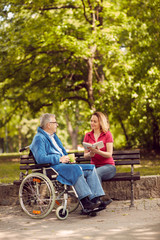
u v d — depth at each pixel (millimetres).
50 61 15438
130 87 14516
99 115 5922
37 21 13352
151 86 13734
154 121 14656
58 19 13961
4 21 13531
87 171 5426
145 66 14156
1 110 24250
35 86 16359
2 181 7664
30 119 39656
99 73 16469
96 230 4371
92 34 13625
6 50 12914
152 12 14664
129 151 6039
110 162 5793
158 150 15352
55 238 4078
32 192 5492
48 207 5215
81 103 23156
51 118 5742
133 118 14250
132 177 5727
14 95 17797
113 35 13586
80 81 16016
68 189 5484
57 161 5371
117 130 27938
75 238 4031
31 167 5461
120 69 15109
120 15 14180
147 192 6297
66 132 47031
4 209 6070
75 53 13664
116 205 5965
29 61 15891
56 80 16109
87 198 5398
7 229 4676
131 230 4242
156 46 14250
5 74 15180
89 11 13930
